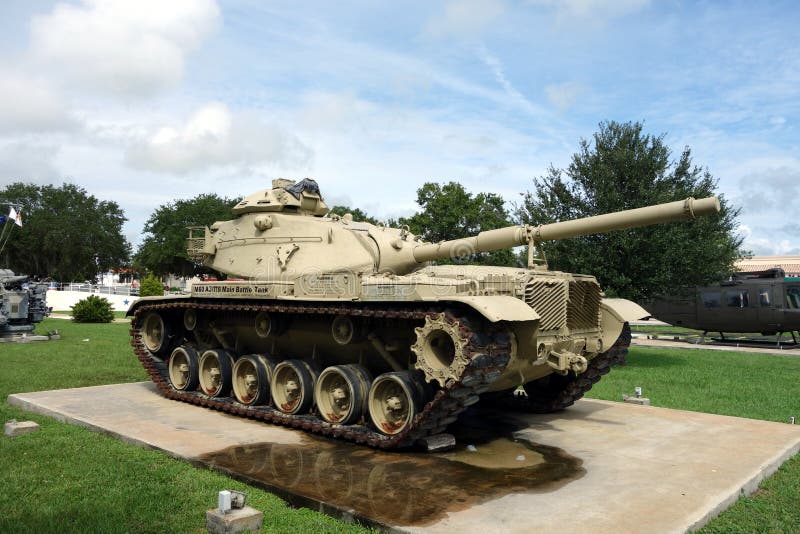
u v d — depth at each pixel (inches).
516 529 229.0
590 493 272.5
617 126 820.6
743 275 1181.1
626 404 500.1
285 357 463.2
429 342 332.8
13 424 374.9
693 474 302.4
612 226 372.8
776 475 318.7
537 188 858.1
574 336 393.1
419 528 227.9
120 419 410.6
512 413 462.0
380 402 369.7
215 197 2630.4
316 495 264.1
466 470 308.0
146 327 554.9
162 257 2378.2
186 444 350.3
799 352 1004.6
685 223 780.0
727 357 911.7
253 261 497.4
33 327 1008.9
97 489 274.4
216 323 508.7
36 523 233.3
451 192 1314.0
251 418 433.1
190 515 247.0
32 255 3132.4
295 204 513.3
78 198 3297.2
